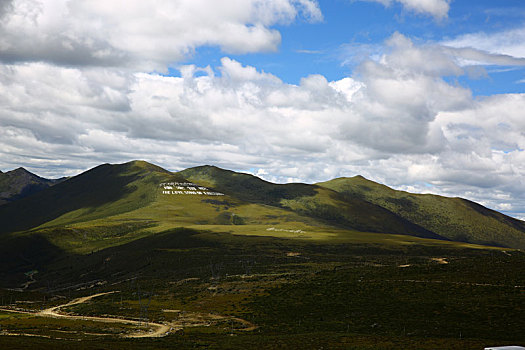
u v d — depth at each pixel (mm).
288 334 103125
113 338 103188
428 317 108500
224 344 89750
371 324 106938
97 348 81500
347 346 82438
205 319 130875
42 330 119375
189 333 110250
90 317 148625
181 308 153500
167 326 123625
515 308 108188
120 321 136125
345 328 105812
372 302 129000
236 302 151750
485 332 92625
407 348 78125
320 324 111625
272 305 140250
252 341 92375
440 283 142000
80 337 106312
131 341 96000
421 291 134125
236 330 112312
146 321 132250
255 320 123188
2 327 125312
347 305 129000
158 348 85688
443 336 91312
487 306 111875
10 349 73750
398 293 135000
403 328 100750
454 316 107188
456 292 129000
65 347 80688
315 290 152625
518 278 138125
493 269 155500
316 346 83562
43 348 77438
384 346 80750
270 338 95250
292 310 131000
